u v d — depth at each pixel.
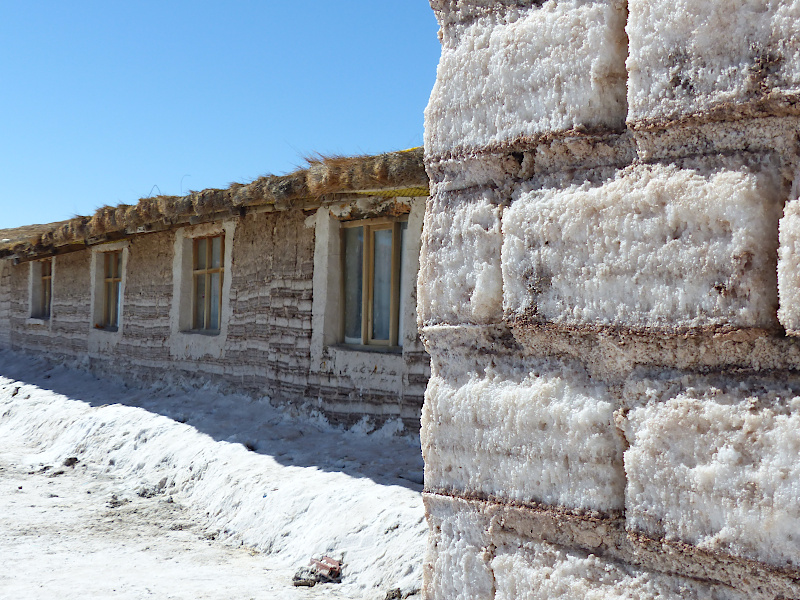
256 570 4.91
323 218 7.74
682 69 1.47
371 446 6.74
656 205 1.51
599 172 1.63
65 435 9.66
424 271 2.02
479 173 1.88
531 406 1.72
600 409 1.60
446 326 1.93
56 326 14.13
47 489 7.48
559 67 1.68
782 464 1.33
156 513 6.54
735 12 1.40
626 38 1.61
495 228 1.82
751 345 1.41
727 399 1.42
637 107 1.53
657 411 1.50
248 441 7.36
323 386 7.62
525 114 1.75
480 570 1.83
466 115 1.89
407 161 5.53
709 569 1.43
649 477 1.50
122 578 4.69
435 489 1.96
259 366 8.70
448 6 1.94
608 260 1.58
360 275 7.58
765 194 1.39
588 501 1.62
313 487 5.77
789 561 1.31
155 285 11.10
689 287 1.46
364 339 7.42
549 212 1.68
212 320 10.21
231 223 9.41
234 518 6.00
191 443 7.74
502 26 1.81
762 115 1.38
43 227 15.41
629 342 1.56
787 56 1.34
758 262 1.39
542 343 1.73
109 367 12.23
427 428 1.98
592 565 1.62
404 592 4.07
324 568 4.64
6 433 10.80
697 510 1.43
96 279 12.89
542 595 1.69
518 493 1.75
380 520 4.86
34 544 5.52
